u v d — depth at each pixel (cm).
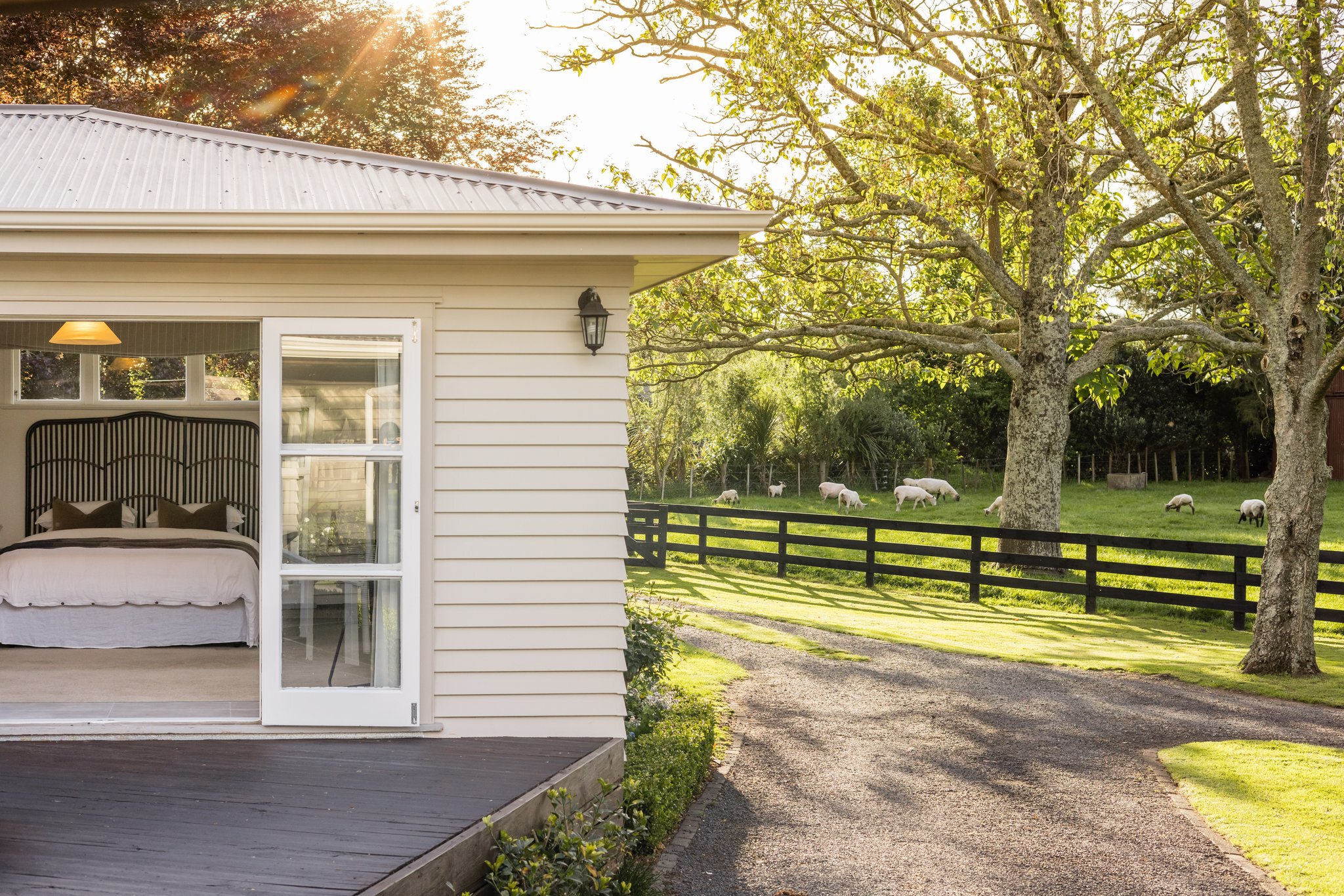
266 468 552
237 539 882
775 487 2869
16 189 573
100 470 1000
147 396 1020
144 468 1006
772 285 1510
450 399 564
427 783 493
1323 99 1051
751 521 2533
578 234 537
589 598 571
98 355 922
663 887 542
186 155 691
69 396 1005
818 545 1714
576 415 570
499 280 566
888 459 3017
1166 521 2436
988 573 1662
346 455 558
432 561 562
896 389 3134
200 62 1474
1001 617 1444
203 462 1017
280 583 554
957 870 580
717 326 1581
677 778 634
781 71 1253
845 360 1998
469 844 433
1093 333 1705
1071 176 1458
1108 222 1686
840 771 756
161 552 803
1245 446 3353
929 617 1424
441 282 562
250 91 1491
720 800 690
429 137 1627
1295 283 1090
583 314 555
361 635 559
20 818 441
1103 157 1416
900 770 762
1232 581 1370
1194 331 1603
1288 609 1084
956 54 1411
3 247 506
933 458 3219
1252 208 1439
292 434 554
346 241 525
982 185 1523
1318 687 1028
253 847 417
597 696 571
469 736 565
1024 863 591
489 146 1669
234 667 710
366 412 559
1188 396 3312
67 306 542
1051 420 1612
